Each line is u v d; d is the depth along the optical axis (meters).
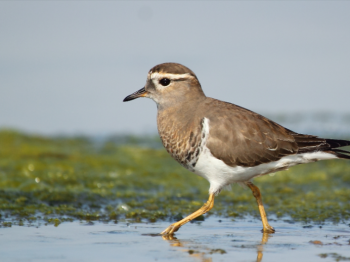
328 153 12.12
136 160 20.41
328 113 26.05
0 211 13.41
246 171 12.06
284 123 24.59
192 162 12.11
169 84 12.38
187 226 12.55
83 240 11.08
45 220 12.77
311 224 12.77
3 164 18.23
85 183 16.45
